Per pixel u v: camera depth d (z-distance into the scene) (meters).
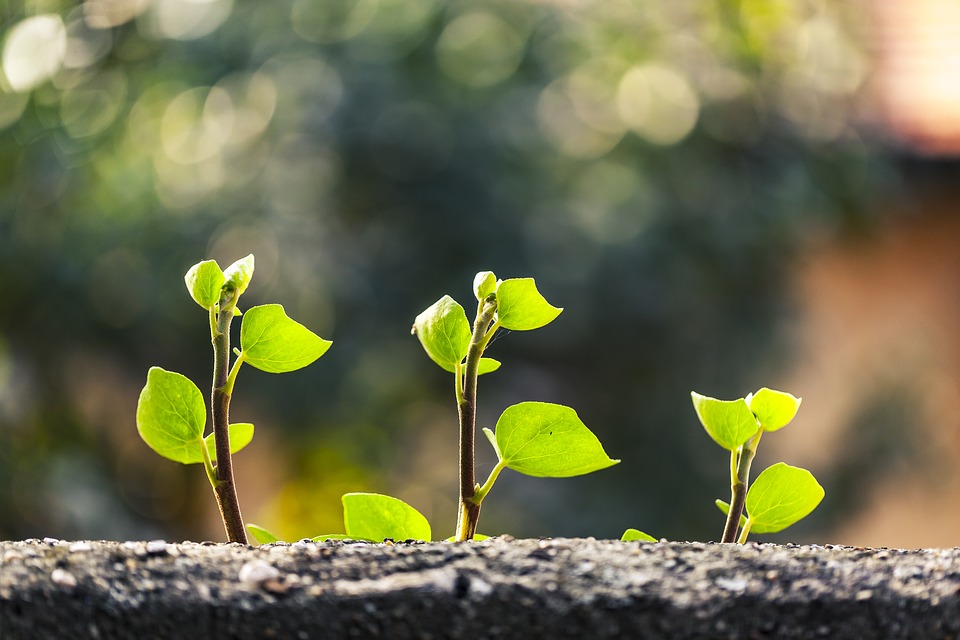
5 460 3.39
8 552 0.43
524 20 4.35
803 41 4.65
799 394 5.11
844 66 4.76
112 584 0.43
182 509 4.76
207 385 4.17
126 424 4.49
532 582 0.44
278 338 0.54
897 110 4.99
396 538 0.60
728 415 0.56
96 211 4.11
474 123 4.16
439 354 0.54
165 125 4.19
